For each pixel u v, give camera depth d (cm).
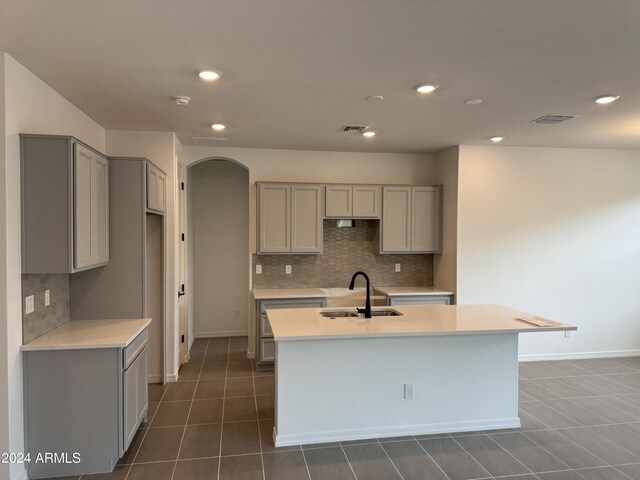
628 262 541
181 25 211
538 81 289
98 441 269
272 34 221
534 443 312
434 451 299
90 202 293
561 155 524
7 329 243
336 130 430
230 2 189
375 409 320
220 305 635
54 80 286
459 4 191
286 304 480
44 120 291
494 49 239
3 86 240
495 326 312
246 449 302
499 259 513
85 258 283
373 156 550
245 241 636
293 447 304
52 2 189
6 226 242
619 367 496
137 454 294
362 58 252
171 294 447
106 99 328
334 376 314
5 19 204
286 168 531
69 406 266
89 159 291
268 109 356
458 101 334
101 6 193
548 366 500
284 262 536
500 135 452
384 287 551
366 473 271
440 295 509
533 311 521
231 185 633
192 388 423
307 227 505
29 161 258
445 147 518
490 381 336
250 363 507
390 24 210
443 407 329
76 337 281
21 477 256
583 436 323
